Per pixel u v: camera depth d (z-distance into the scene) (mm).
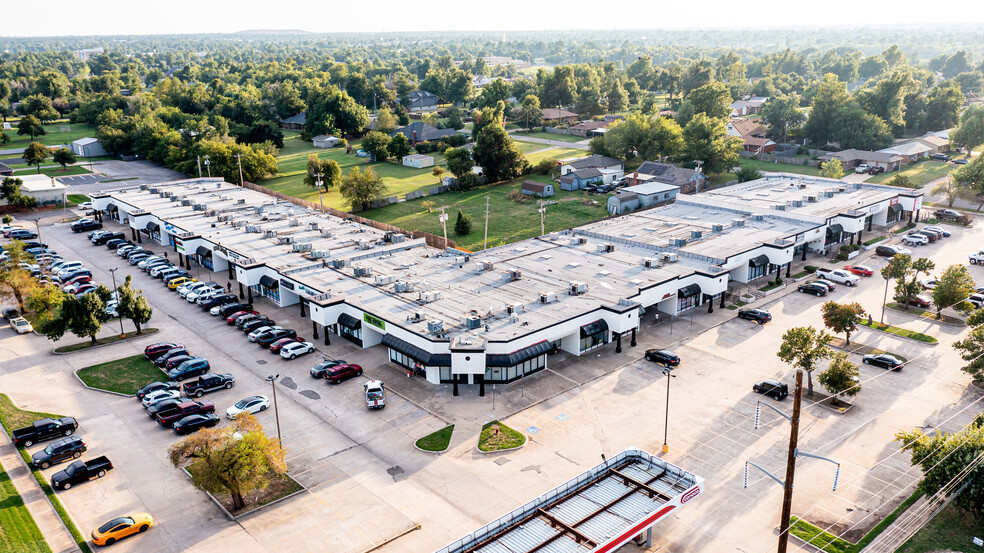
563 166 179375
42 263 110562
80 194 166500
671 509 45906
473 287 87312
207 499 54156
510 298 82938
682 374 74000
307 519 51406
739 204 125250
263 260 97938
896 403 67375
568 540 42406
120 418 66125
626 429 63250
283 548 48250
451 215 145875
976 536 48156
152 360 78688
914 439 53406
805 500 52750
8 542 48250
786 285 100812
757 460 58125
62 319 79438
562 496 47094
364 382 73188
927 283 98375
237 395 70250
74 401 69250
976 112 189750
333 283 88625
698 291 90250
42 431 61281
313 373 74062
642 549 47312
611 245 101688
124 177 189375
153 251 120812
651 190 151125
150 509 52781
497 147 175625
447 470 57375
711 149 171875
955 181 143250
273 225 117562
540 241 109250
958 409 65875
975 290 88625
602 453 59375
